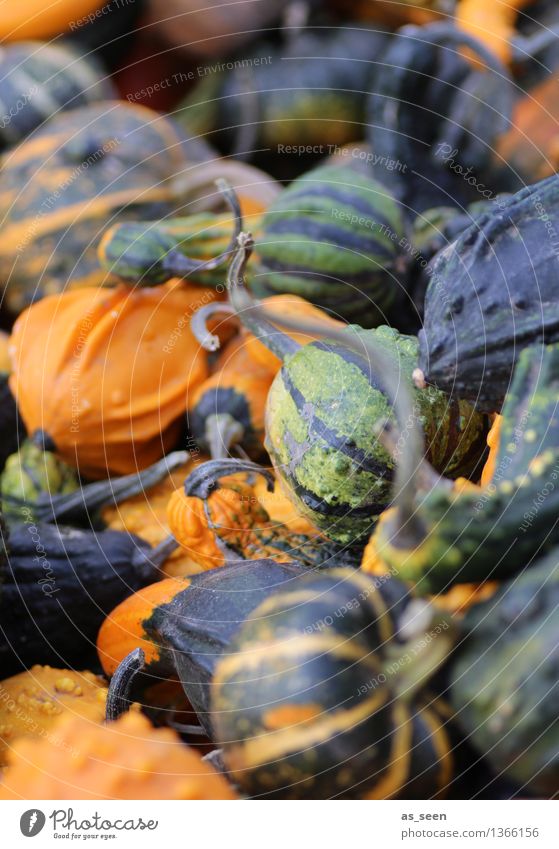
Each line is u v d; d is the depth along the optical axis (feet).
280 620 2.10
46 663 2.53
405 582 2.11
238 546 2.46
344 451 2.31
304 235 2.71
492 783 2.15
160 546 2.56
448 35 3.07
